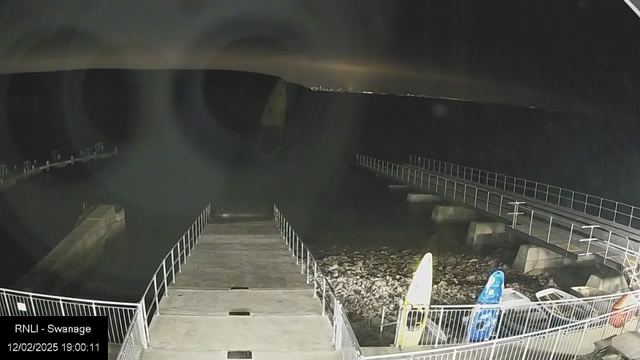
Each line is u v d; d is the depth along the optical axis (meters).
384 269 17.59
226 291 10.76
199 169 37.81
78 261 17.11
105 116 49.03
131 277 16.25
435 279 16.67
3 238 19.47
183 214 25.09
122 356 6.12
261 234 18.56
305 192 30.73
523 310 12.61
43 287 14.21
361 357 6.26
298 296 10.54
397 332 9.80
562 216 18.80
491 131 58.62
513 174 37.28
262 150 42.91
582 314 12.47
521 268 17.06
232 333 8.29
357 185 33.22
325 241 20.70
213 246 16.28
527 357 8.79
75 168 35.97
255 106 43.41
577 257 14.27
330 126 57.06
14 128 45.84
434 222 23.64
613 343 8.70
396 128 59.31
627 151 43.44
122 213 22.62
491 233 20.86
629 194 30.08
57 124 47.88
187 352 7.50
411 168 34.75
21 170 32.59
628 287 12.85
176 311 9.48
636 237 15.66
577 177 35.59
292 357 7.43
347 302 14.93
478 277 16.78
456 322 12.26
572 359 8.88
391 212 25.75
